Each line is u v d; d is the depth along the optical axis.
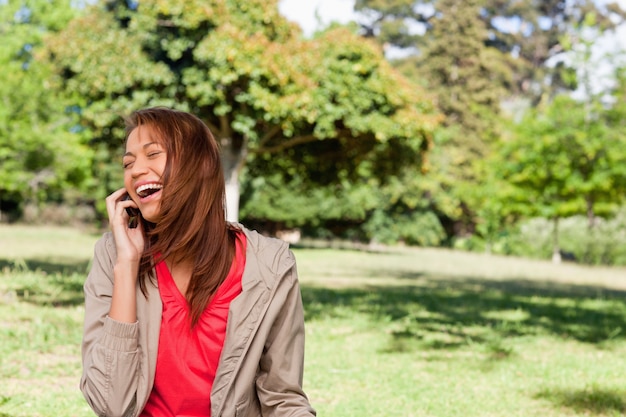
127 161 1.94
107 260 1.98
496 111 45.44
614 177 27.14
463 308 10.82
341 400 5.03
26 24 34.47
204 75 19.80
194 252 1.91
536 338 8.14
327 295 11.33
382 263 22.38
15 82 27.78
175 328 1.92
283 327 2.01
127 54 19.89
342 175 26.58
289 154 24.73
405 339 7.67
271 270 1.96
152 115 1.93
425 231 38.44
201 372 1.94
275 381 2.04
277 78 19.55
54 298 8.69
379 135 21.47
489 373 6.13
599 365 6.61
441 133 37.22
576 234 30.58
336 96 20.95
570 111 27.56
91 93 20.16
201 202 1.90
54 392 4.71
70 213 34.50
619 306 12.03
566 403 5.16
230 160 21.81
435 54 46.47
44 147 28.06
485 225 38.16
